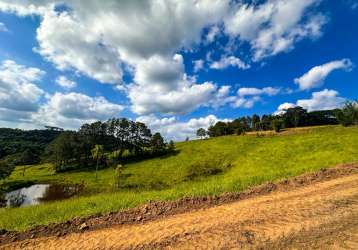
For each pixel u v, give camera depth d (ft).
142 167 234.99
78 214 40.24
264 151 195.21
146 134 320.50
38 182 244.42
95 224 34.71
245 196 45.14
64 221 36.11
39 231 33.19
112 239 30.01
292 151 171.12
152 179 189.88
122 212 38.47
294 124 362.33
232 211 37.27
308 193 45.06
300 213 35.45
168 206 40.16
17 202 149.38
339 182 51.47
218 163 199.21
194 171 186.91
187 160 230.07
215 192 47.96
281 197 43.39
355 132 176.86
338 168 63.31
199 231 30.83
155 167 227.61
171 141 285.23
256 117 382.22
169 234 30.42
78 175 254.06
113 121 333.42
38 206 59.06
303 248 26.53
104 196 61.11
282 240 28.12
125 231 32.09
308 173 60.03
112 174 231.50
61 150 300.20
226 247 26.96
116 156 296.51
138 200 46.93
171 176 191.83
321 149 153.99
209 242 28.12
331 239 28.19
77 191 179.93
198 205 40.70
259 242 27.78
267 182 54.44
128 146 305.53
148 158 270.87
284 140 210.38
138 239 29.58
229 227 31.60
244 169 162.40
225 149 236.84
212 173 176.04
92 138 335.06
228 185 53.93
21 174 308.19
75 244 29.30
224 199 43.32
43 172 306.55
